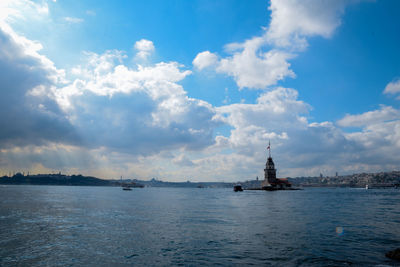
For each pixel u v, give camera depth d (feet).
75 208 168.04
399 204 207.72
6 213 135.23
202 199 308.19
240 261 52.54
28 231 85.97
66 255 58.08
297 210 156.46
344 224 97.40
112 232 84.17
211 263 51.60
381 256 54.80
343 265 49.29
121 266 50.72
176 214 135.74
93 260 54.54
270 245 65.00
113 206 187.83
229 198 335.67
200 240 71.67
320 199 297.74
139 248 63.67
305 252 58.13
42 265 51.52
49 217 121.08
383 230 84.53
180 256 56.70
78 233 82.64
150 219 115.85
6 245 67.10
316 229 86.89
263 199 304.91
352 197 350.23
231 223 102.32
